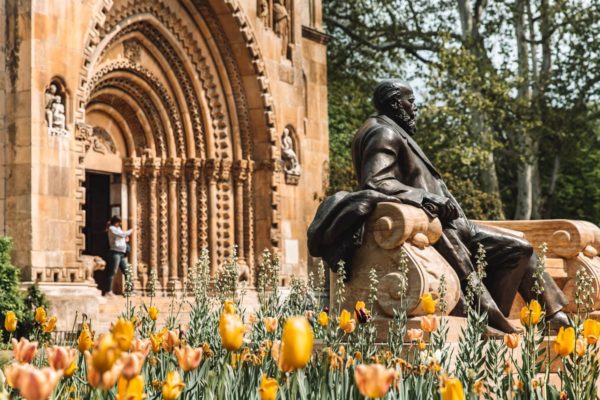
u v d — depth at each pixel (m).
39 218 22.95
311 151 35.84
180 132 30.97
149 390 6.59
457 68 37.91
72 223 23.77
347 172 37.62
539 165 51.19
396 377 5.82
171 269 30.52
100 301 24.50
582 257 13.74
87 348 6.16
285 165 33.25
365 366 3.43
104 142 29.80
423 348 7.32
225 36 31.56
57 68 23.67
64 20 23.94
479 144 39.06
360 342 8.23
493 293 11.27
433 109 37.41
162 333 6.96
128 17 28.30
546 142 46.62
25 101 23.06
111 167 29.92
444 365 7.59
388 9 49.72
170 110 30.72
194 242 31.00
